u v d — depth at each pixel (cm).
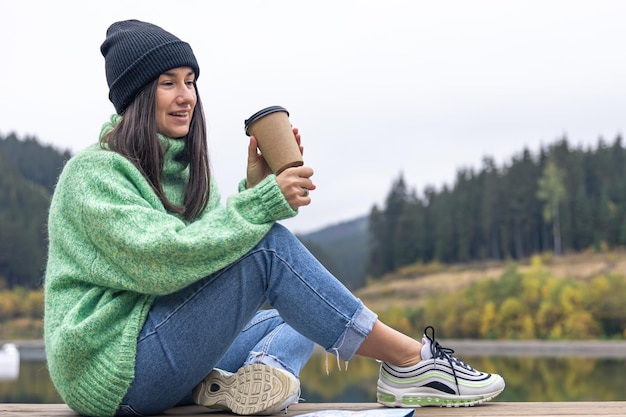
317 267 204
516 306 6919
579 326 6488
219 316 197
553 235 9469
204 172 220
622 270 7962
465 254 9844
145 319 197
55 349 193
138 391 198
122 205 192
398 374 224
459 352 5244
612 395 2416
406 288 9275
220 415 211
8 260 9281
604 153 10025
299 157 206
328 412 195
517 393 2531
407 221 10394
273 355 222
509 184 9856
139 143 208
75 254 198
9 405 251
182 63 214
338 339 206
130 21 227
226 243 189
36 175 13288
